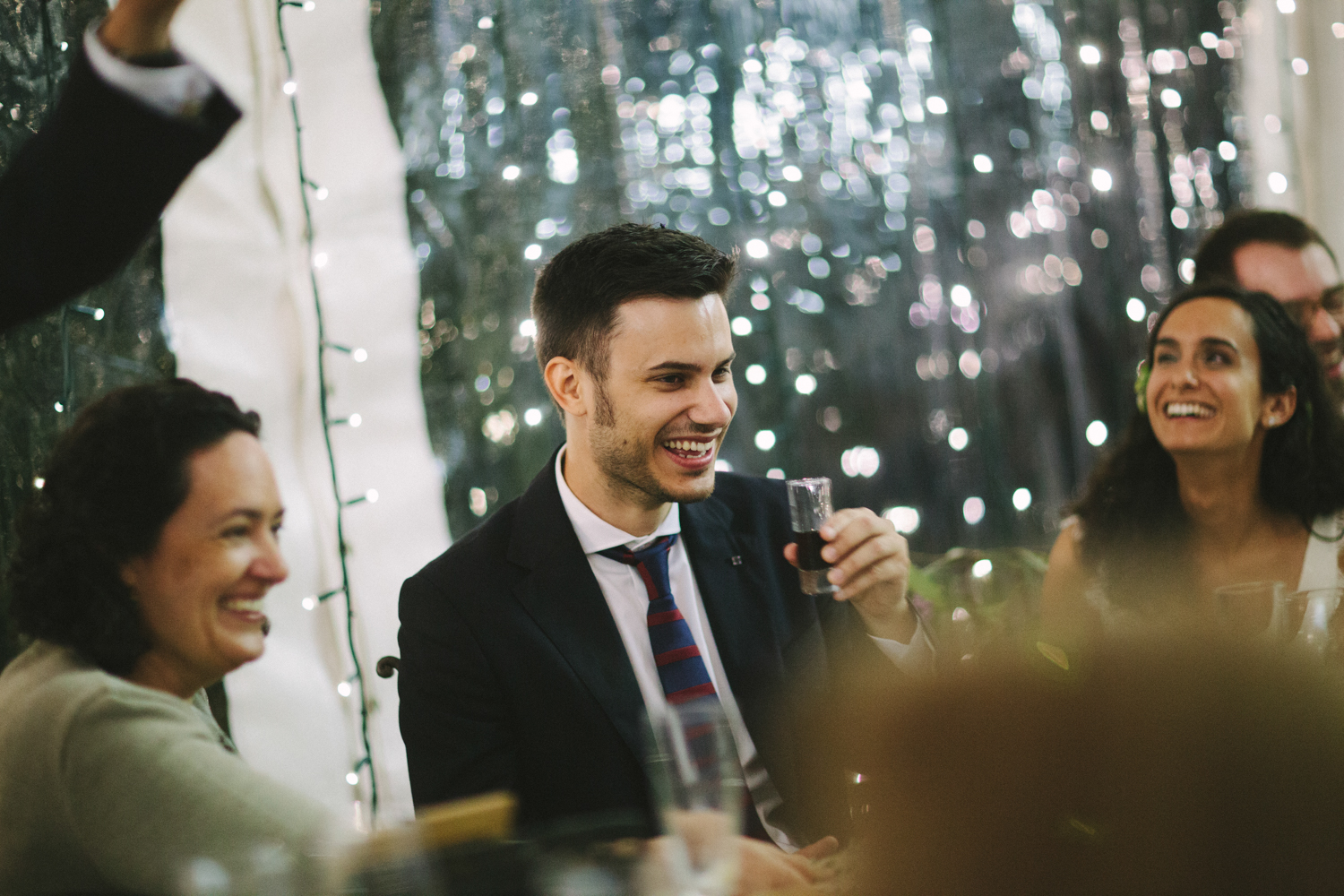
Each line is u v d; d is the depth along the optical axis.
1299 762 0.32
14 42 2.36
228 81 2.54
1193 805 0.33
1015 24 3.38
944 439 3.30
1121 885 0.33
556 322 1.75
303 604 2.54
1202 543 2.40
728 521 1.90
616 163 2.93
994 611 2.64
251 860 0.98
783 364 3.13
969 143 3.34
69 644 1.24
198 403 1.29
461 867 1.09
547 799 1.67
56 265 0.96
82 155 0.94
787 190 3.13
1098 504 2.50
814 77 3.16
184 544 1.24
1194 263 2.98
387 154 2.71
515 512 1.84
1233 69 3.61
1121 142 3.50
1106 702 0.34
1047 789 0.34
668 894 1.06
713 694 1.70
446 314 2.76
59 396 2.37
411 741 1.70
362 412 2.66
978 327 3.34
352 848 1.05
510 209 2.82
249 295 2.55
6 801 1.16
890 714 0.36
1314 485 2.28
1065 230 3.44
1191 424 2.24
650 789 1.66
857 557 1.69
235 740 2.44
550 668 1.68
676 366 1.67
